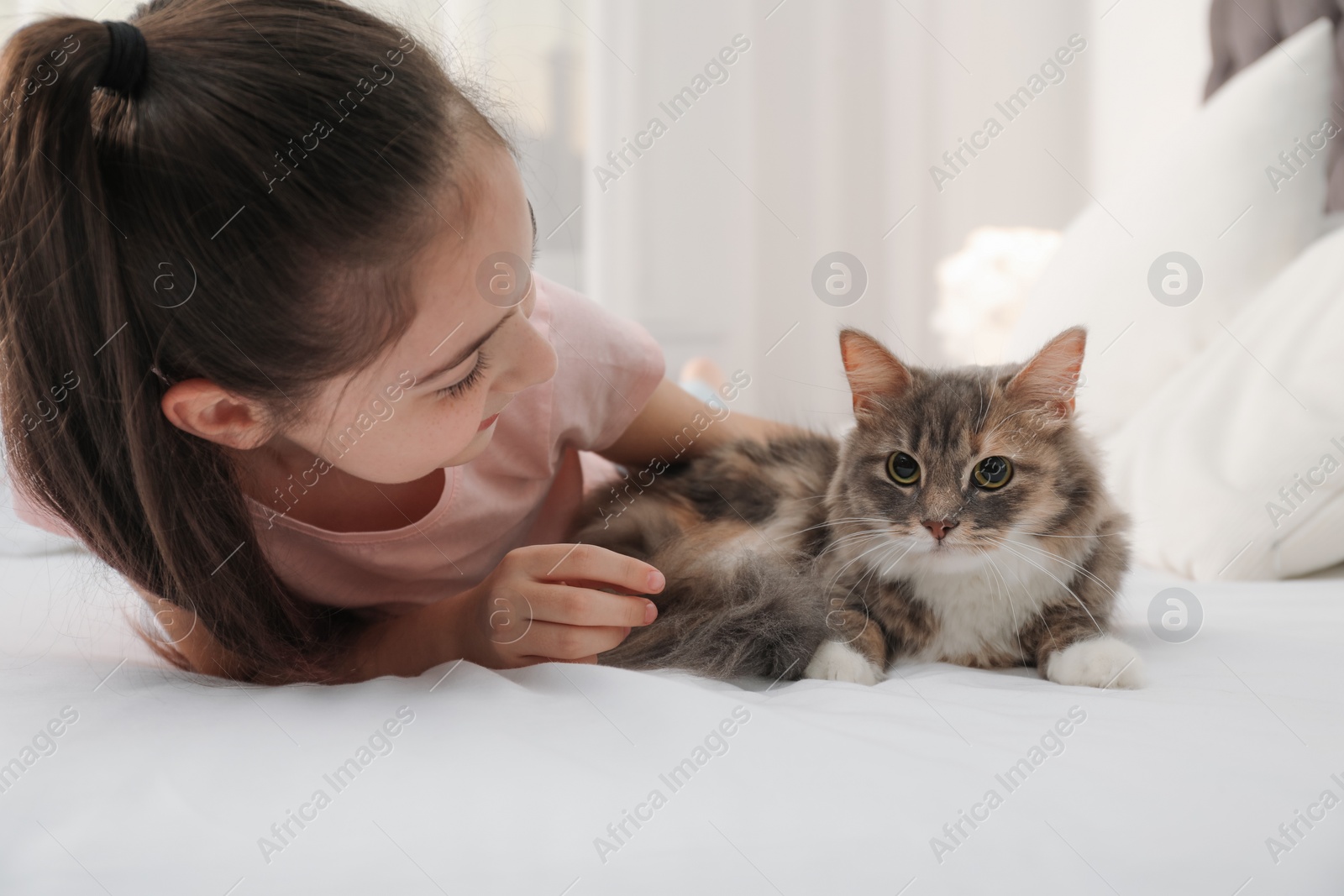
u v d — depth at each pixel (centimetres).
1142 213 301
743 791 93
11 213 118
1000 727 111
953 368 203
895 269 540
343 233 114
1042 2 515
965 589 165
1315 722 110
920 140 533
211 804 91
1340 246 237
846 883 82
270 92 113
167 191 113
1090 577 164
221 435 126
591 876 82
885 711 119
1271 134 280
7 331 123
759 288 534
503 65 383
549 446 179
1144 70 463
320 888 82
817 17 526
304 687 128
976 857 84
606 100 494
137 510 130
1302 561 202
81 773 96
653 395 213
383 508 164
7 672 136
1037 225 527
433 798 92
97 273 117
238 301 115
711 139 512
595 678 123
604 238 501
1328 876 84
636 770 98
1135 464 235
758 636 149
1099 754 100
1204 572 207
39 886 82
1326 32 290
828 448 212
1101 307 295
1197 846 85
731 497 198
